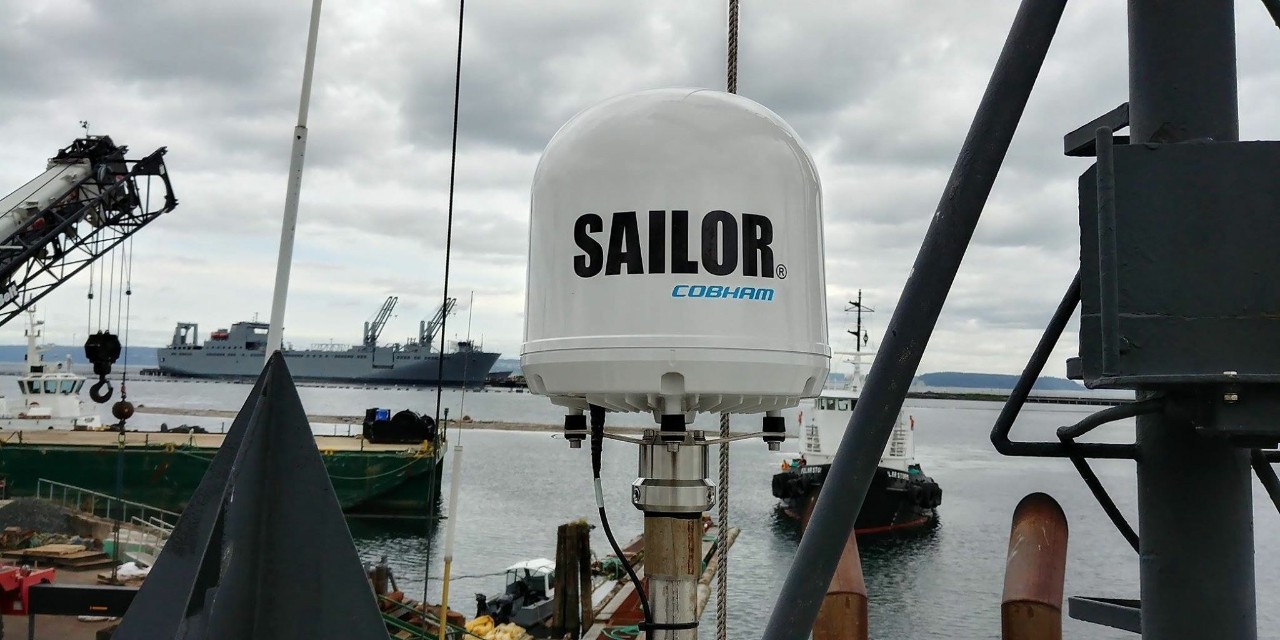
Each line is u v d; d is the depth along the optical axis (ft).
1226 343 5.86
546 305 9.10
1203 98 6.82
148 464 108.37
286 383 6.42
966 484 185.57
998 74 6.41
